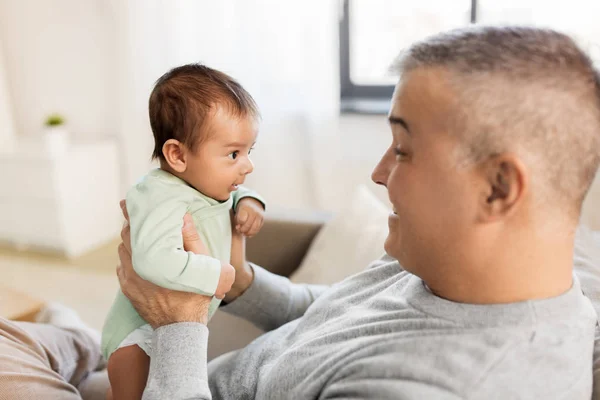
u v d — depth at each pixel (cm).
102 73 337
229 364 106
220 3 277
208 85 95
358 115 277
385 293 87
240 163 98
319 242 166
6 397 88
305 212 187
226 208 104
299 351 82
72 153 308
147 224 89
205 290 89
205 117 93
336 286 103
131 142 325
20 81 365
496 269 66
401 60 72
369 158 282
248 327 151
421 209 68
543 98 60
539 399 61
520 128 61
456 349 63
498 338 63
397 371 64
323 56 267
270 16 270
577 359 66
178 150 96
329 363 74
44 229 315
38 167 301
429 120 66
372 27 280
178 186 96
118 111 339
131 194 95
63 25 336
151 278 87
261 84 281
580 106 61
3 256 318
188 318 90
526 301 65
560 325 66
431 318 69
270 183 295
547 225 64
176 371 81
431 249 70
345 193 292
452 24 262
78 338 127
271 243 178
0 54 331
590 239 117
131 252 94
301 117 285
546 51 62
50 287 277
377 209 165
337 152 284
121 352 97
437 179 66
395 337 69
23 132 377
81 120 356
